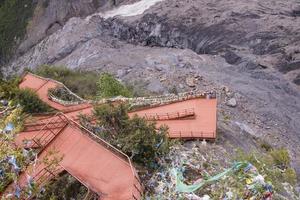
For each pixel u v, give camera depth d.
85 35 77.56
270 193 15.91
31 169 15.11
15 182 13.87
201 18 65.88
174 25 66.88
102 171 16.61
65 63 69.00
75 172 16.75
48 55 79.00
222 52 59.41
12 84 35.25
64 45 77.75
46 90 38.75
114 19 78.44
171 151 18.27
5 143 14.77
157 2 76.56
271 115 40.31
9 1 100.88
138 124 18.47
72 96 38.44
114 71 53.41
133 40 72.81
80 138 18.69
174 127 22.97
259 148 28.19
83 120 20.16
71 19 84.38
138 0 86.88
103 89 36.25
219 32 62.16
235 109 38.88
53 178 16.30
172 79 44.81
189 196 15.27
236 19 63.28
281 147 30.52
